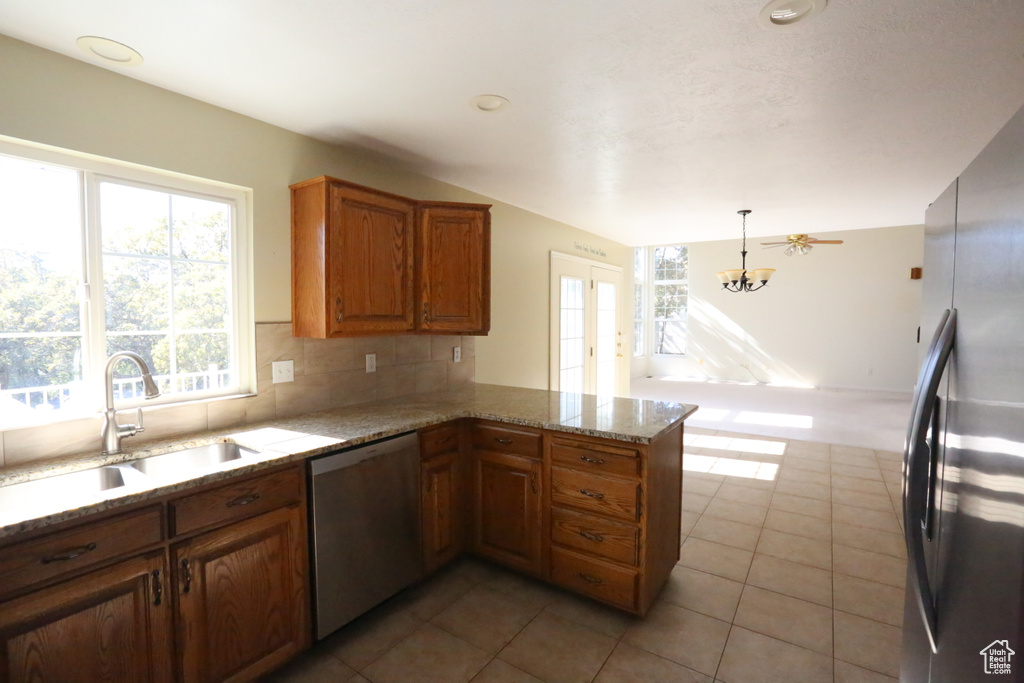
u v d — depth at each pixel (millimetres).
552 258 4684
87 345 1927
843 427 5875
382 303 2641
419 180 3264
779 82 1981
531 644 2076
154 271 2115
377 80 1983
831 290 8648
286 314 2510
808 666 1936
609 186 3525
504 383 4094
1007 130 757
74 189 1888
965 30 1599
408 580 2361
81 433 1880
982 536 795
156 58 1815
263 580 1821
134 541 1487
